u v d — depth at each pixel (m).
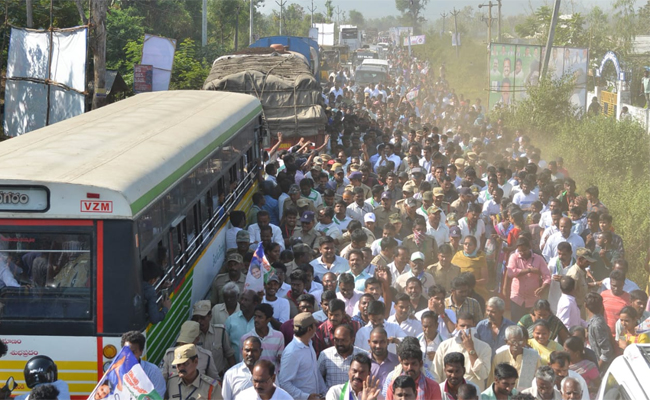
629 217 14.65
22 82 17.88
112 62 28.97
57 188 6.78
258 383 5.84
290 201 12.44
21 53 17.94
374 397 5.82
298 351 6.80
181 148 8.96
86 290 6.88
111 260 6.84
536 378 6.11
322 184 13.78
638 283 13.23
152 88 21.55
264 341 7.39
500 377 5.97
